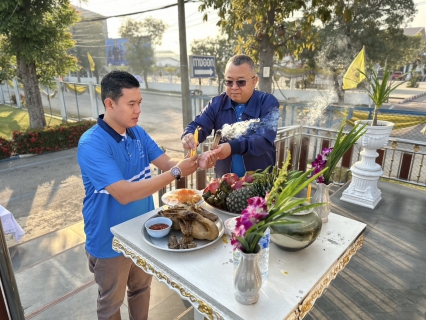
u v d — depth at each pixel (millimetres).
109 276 1629
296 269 1171
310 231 1189
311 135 4277
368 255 2590
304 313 1052
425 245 2736
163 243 1363
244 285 951
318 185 1503
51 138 8859
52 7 8875
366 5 7039
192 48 17250
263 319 929
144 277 1812
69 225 3924
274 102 2070
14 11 8070
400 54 7941
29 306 2318
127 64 31719
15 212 4777
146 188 1441
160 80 32562
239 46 6648
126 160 1590
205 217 1445
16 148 8305
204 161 1661
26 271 2748
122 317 2127
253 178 1623
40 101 10102
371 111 5504
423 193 3809
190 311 2109
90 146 1436
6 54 9172
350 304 2061
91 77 34375
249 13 5613
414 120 5289
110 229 1521
